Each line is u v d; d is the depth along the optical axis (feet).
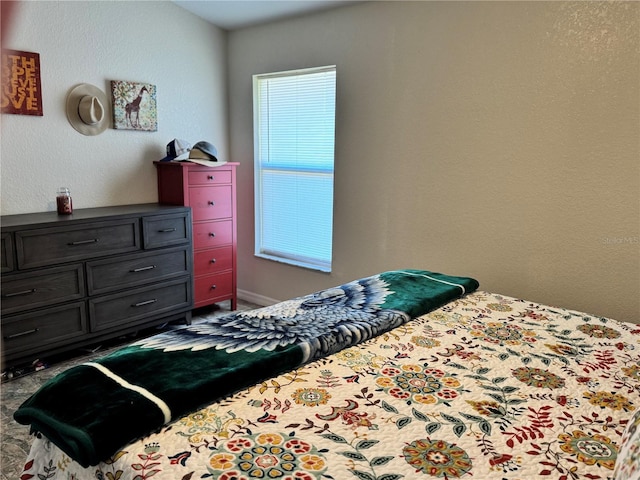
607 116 7.34
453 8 8.72
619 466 2.86
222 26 12.72
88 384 4.01
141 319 10.41
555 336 5.71
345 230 11.16
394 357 5.02
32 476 4.02
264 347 4.81
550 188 8.04
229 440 3.51
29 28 9.43
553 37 7.69
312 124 11.73
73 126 10.36
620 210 7.40
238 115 13.20
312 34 11.09
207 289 12.22
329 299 6.56
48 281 8.81
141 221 10.10
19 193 9.69
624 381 4.59
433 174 9.45
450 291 7.03
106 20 10.62
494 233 8.78
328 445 3.48
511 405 4.11
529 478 3.18
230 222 12.48
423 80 9.32
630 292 7.47
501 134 8.45
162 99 11.90
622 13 7.04
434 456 3.38
